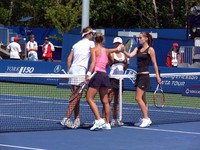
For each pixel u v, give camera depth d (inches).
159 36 2064.5
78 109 723.4
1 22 2743.6
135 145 594.6
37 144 587.8
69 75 700.0
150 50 717.3
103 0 2522.1
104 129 709.3
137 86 728.3
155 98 794.2
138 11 2598.4
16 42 1649.9
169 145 597.3
